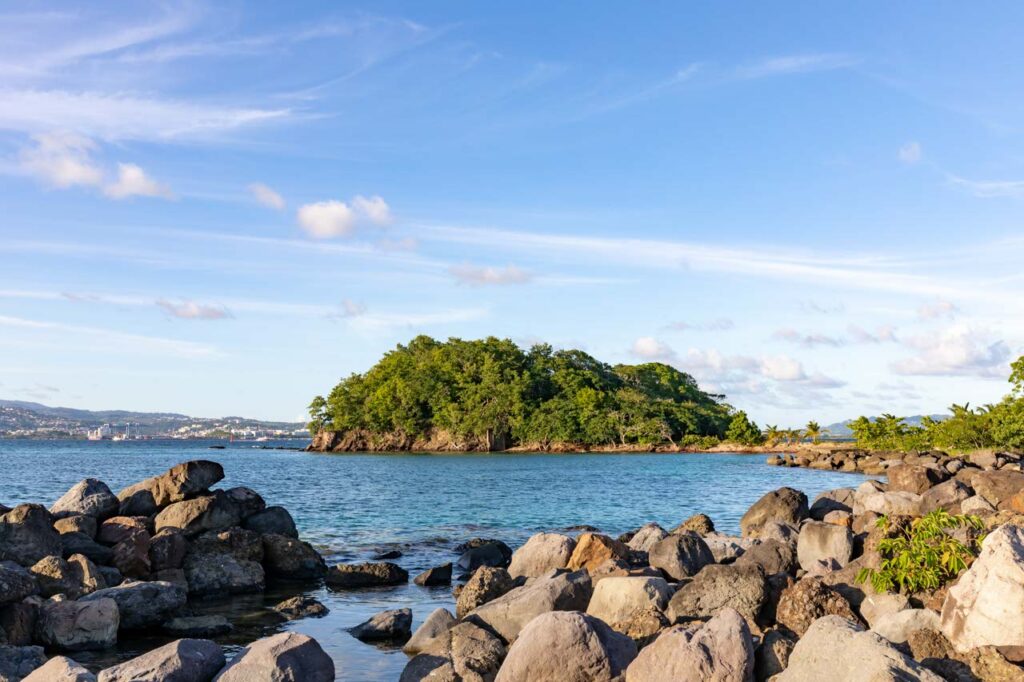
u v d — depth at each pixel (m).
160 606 15.56
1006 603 10.13
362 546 26.69
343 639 14.86
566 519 35.59
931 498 27.14
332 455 137.50
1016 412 74.75
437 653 12.20
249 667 10.91
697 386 180.12
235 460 112.94
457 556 24.84
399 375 157.38
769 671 10.41
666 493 51.00
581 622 10.87
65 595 15.26
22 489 53.78
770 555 16.92
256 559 20.67
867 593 13.21
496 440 148.50
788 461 93.62
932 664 9.61
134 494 22.56
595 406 147.25
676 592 13.65
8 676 11.78
